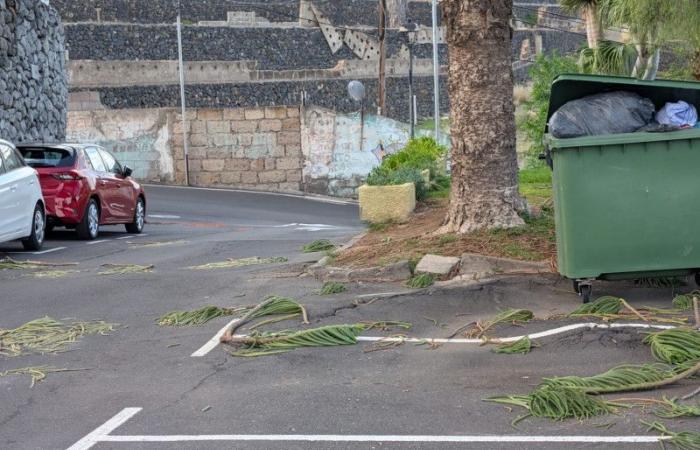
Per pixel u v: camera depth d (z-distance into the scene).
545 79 33.94
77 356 8.22
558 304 9.39
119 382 7.36
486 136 11.38
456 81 11.49
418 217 14.99
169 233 21.88
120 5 56.66
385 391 6.86
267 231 22.25
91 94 49.06
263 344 8.25
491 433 5.89
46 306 10.53
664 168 8.91
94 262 14.70
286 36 58.72
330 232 21.08
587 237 9.01
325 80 56.19
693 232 8.93
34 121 24.03
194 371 7.59
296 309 9.35
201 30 56.09
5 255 15.77
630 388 6.60
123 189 20.84
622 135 8.88
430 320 9.04
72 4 55.44
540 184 19.66
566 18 65.19
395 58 59.00
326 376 7.31
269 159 41.75
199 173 41.91
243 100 53.88
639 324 8.37
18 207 15.61
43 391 7.18
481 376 7.17
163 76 51.91
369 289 10.34
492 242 11.01
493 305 9.46
